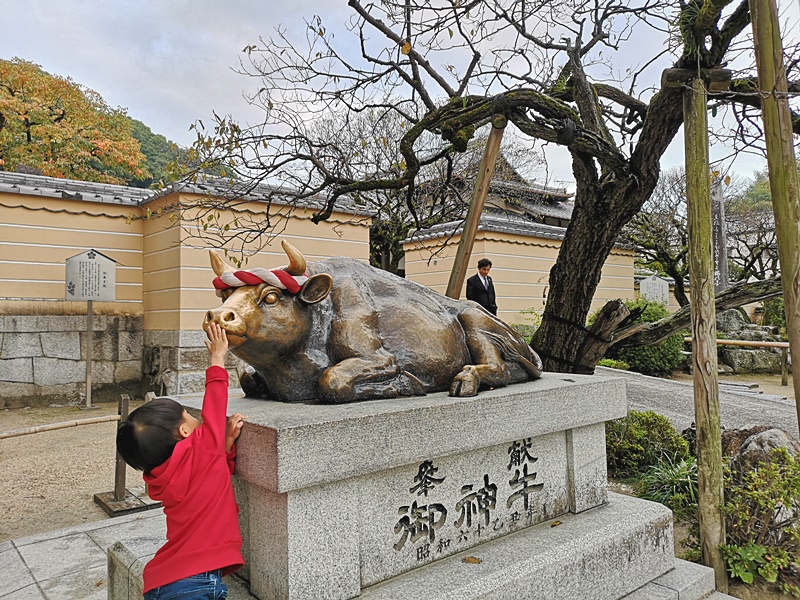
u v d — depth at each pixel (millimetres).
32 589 3115
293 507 2086
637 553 3051
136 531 3463
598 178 5301
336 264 2992
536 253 12531
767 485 3605
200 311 8789
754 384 9492
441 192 8203
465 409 2588
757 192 20516
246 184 6195
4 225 8484
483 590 2338
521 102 4578
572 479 3193
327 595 2160
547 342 5582
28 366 8633
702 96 3484
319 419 2162
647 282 13383
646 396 7582
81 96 16750
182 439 2131
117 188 9812
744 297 4949
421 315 2918
